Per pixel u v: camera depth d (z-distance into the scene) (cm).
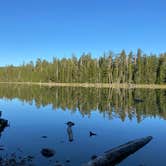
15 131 2158
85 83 12694
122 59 12038
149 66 11231
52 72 14488
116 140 1894
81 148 1650
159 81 10944
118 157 1420
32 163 1330
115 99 5197
